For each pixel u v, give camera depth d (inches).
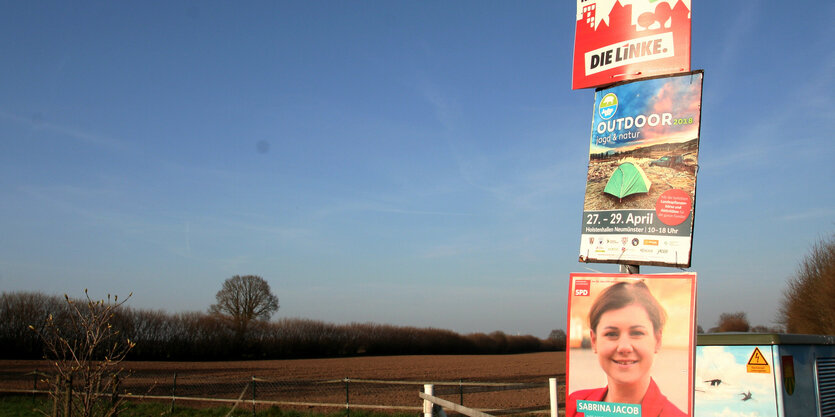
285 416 634.8
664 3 204.8
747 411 206.5
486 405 743.1
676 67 199.3
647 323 173.9
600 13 217.5
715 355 215.6
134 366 1606.8
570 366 182.5
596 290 183.2
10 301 1676.9
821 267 1227.2
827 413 227.8
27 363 1435.8
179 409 665.6
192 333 2135.8
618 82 208.2
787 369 206.7
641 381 171.3
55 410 287.9
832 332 1167.6
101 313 280.5
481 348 3221.0
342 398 813.9
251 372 1469.0
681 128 192.9
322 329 2645.2
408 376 1370.6
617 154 203.3
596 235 202.1
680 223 186.9
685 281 170.6
